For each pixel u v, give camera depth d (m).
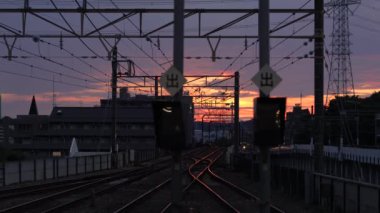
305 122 109.38
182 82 11.04
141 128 121.75
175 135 10.54
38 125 125.44
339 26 78.19
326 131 90.25
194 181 33.25
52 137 123.31
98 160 51.09
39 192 26.31
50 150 122.25
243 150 64.62
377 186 13.45
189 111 10.89
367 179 21.97
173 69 11.05
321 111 21.72
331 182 17.95
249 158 41.09
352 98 99.00
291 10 22.55
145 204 21.28
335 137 90.75
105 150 121.06
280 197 23.23
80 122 123.38
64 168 41.72
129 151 64.50
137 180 36.94
